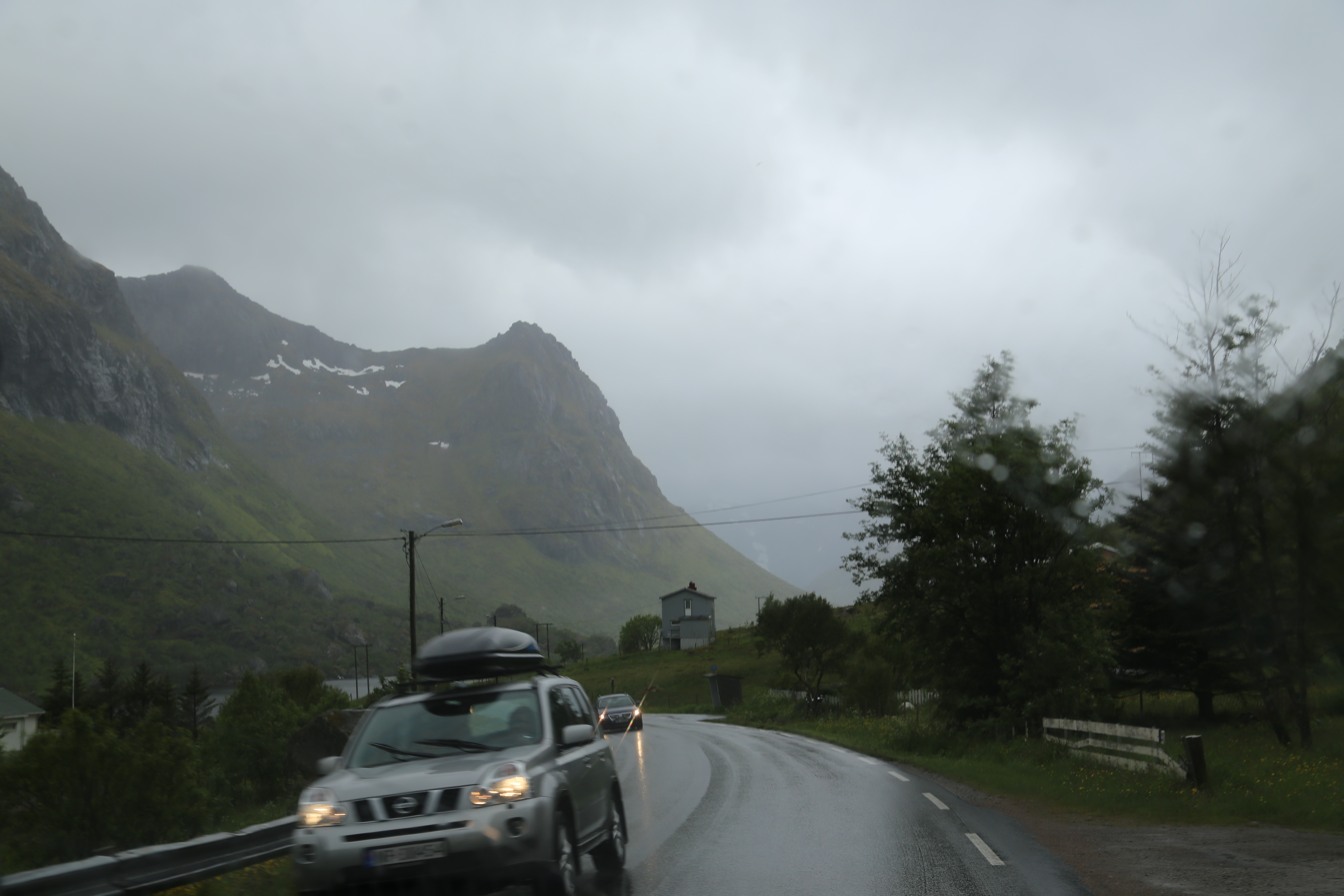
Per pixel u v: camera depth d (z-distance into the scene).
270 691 26.47
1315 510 18.56
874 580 28.70
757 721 49.44
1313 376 18.66
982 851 9.80
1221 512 19.92
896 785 16.56
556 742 8.20
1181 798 13.20
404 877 6.79
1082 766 17.67
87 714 16.17
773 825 12.09
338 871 6.83
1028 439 26.19
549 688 8.83
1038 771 17.84
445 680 8.96
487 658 8.84
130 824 15.83
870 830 11.45
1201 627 28.73
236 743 24.67
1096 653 24.30
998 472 25.83
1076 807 13.30
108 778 15.77
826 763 21.64
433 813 6.98
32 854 15.02
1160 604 29.20
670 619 126.06
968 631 27.31
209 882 8.65
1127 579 28.69
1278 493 18.89
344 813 7.05
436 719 8.34
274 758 24.69
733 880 8.64
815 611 50.09
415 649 37.94
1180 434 19.61
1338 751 19.53
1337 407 18.39
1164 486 20.69
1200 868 8.60
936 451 28.59
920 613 27.77
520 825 6.97
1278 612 20.45
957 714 27.42
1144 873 8.44
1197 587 27.14
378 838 6.88
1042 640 24.22
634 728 41.94
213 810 18.72
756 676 85.31
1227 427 19.17
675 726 47.38
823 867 9.12
